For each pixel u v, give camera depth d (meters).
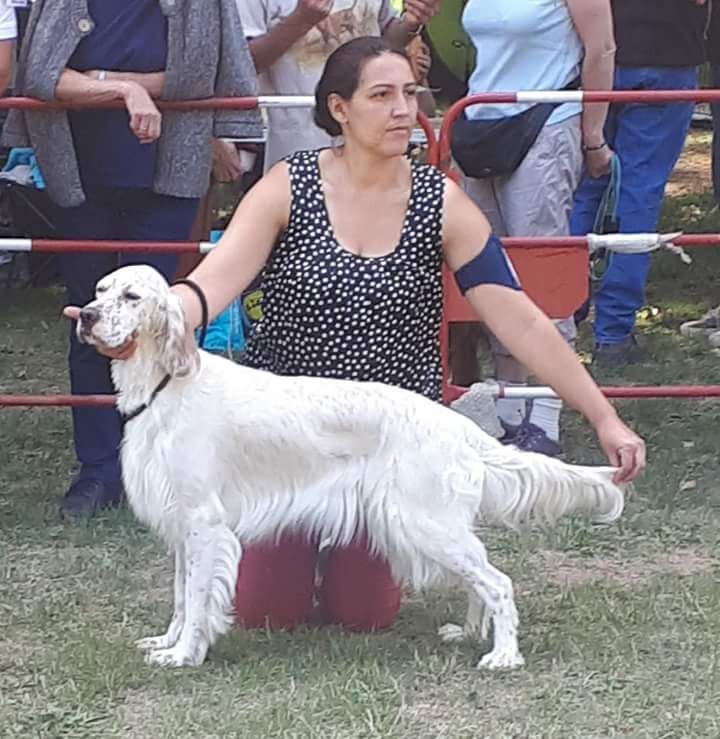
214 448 5.53
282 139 8.44
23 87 7.14
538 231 8.30
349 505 5.59
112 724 5.29
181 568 5.80
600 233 10.38
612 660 5.81
